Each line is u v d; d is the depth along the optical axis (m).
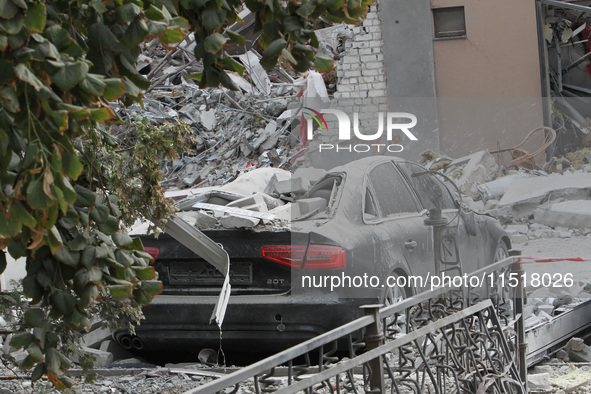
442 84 20.70
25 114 3.64
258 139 23.00
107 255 4.76
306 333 9.12
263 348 9.47
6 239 4.07
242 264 9.31
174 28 4.09
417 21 20.62
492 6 20.31
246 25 26.69
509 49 20.36
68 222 4.47
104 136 6.27
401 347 6.55
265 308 9.10
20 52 3.52
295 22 4.55
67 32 3.76
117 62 4.17
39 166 3.60
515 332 8.48
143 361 10.42
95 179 6.62
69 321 4.74
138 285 5.18
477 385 7.07
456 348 6.96
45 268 4.67
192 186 21.97
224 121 24.56
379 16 21.09
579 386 9.03
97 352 9.78
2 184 3.70
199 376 9.02
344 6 4.53
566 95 26.09
